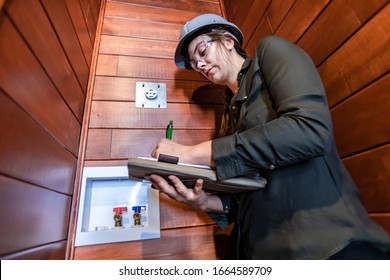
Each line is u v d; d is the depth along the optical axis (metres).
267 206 0.56
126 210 0.83
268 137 0.46
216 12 1.43
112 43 1.12
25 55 0.48
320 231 0.46
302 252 0.47
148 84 1.07
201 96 1.11
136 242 0.79
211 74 0.80
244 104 0.62
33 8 0.52
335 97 0.69
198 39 0.80
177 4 1.36
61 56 0.69
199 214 0.88
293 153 0.46
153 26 1.23
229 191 0.67
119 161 0.89
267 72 0.57
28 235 0.48
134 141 0.94
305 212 0.49
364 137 0.60
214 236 0.86
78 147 0.84
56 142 0.64
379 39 0.57
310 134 0.44
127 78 1.06
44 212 0.56
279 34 0.95
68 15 0.76
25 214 0.47
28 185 0.48
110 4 1.24
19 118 0.45
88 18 1.00
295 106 0.46
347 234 0.43
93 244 0.75
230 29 0.84
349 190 0.51
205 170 0.52
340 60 0.68
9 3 0.42
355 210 0.47
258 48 0.64
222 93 1.15
